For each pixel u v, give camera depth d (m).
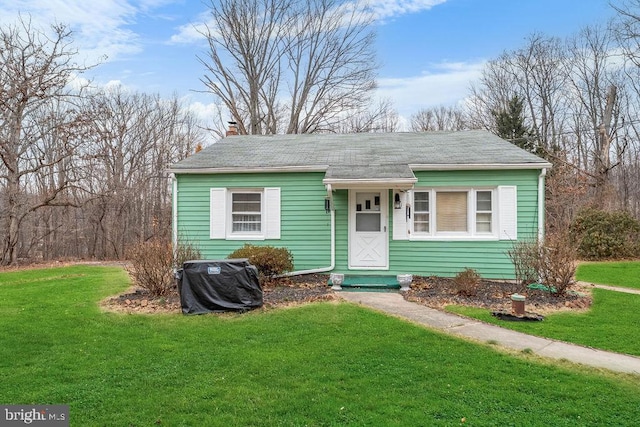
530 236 9.75
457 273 9.79
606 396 3.82
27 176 19.17
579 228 15.64
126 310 7.02
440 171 10.12
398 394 3.80
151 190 25.19
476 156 10.23
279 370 4.36
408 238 10.22
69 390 3.87
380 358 4.73
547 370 4.43
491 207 10.10
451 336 5.60
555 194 20.91
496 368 4.47
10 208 17.38
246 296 7.02
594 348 5.22
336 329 5.87
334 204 10.43
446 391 3.87
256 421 3.30
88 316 6.59
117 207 23.20
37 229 21.22
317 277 10.28
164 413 3.43
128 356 4.79
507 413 3.46
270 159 10.98
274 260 9.22
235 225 10.82
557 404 3.63
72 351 4.96
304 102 27.66
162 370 4.37
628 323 6.40
